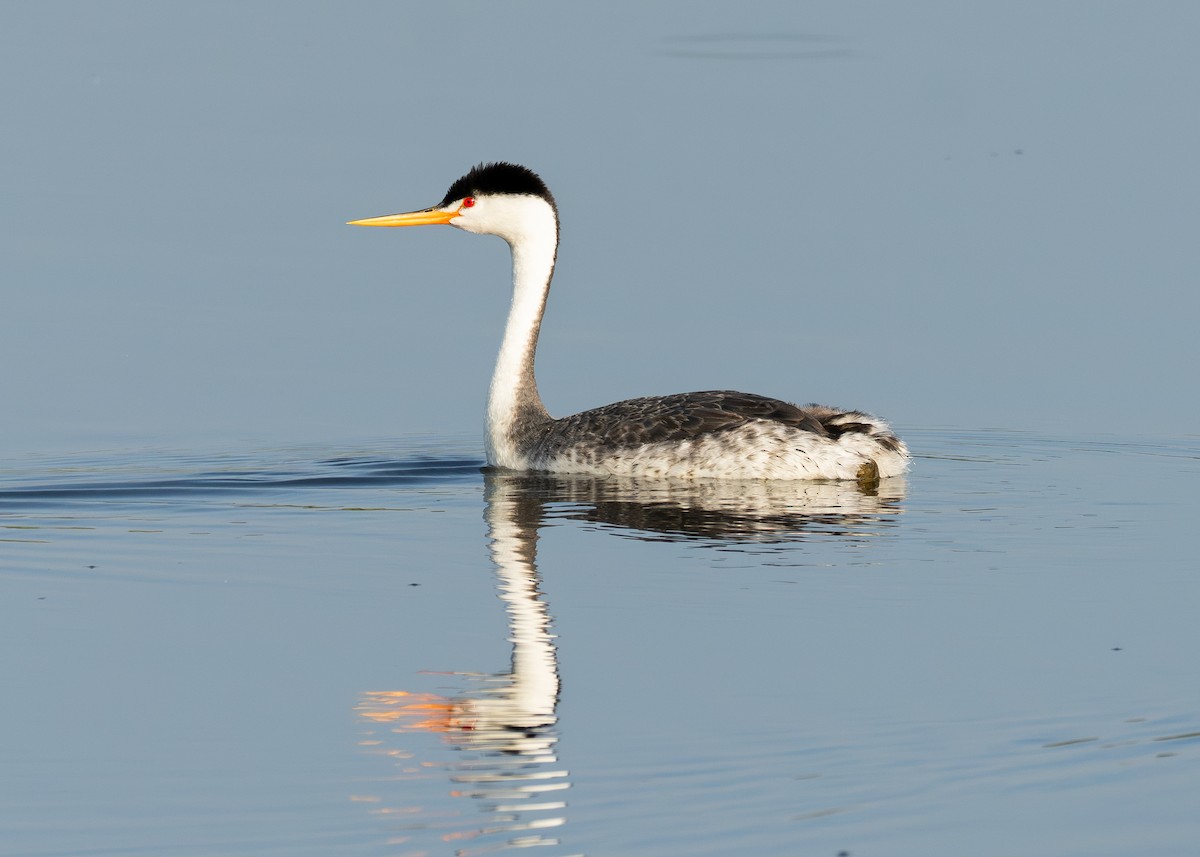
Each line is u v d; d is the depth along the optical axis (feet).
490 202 70.69
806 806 34.63
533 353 69.97
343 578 51.13
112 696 40.88
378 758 37.22
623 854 32.53
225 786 35.68
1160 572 51.72
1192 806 34.19
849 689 41.42
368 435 74.13
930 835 33.14
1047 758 36.96
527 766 36.70
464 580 50.90
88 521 58.34
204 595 49.26
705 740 38.06
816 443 64.23
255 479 65.41
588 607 48.24
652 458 65.16
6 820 33.96
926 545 54.90
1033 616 47.26
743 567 52.29
